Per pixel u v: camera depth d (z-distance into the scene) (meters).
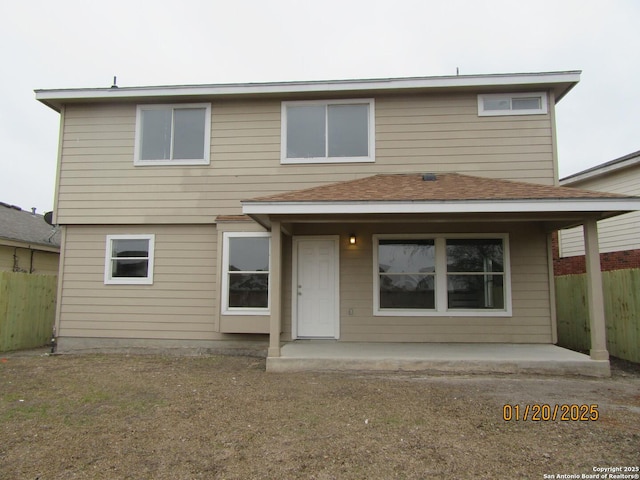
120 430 4.22
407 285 8.52
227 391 5.71
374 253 8.58
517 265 8.38
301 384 6.09
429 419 4.53
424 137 8.84
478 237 8.48
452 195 6.86
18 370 7.15
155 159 9.23
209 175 9.07
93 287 9.09
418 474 3.24
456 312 8.36
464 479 3.16
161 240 9.08
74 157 9.30
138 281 9.02
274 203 6.85
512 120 8.71
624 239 11.75
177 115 9.32
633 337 7.67
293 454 3.63
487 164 8.68
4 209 16.03
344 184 8.20
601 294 6.80
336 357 7.00
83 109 9.39
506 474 3.24
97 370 7.14
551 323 8.24
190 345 8.79
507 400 5.26
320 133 9.07
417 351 7.47
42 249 14.14
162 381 6.32
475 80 8.55
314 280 8.68
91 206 9.16
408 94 8.95
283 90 8.86
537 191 7.04
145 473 3.27
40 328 10.41
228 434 4.11
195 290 8.91
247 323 8.34
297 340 8.55
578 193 6.81
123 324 8.95
